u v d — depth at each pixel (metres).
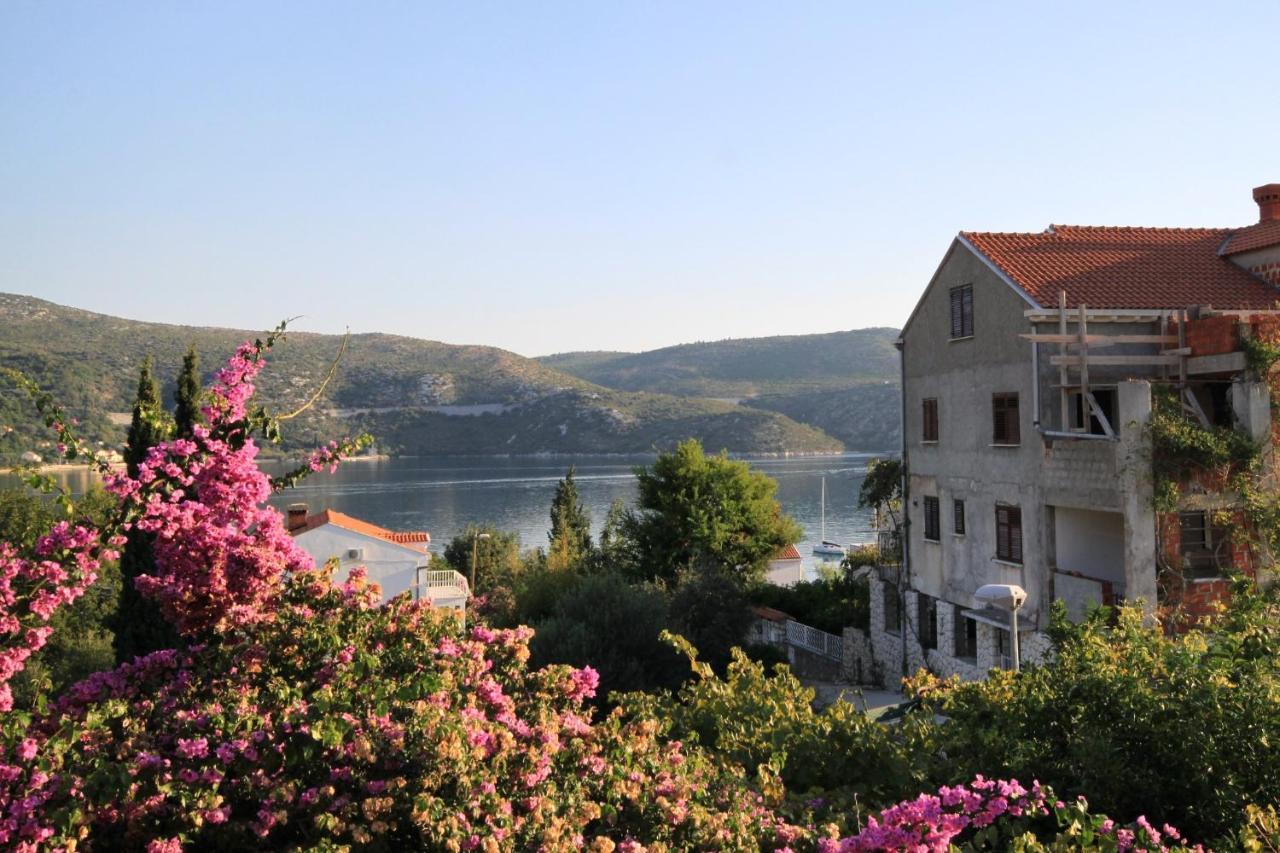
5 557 7.79
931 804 6.86
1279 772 8.26
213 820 6.58
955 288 30.91
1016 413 27.59
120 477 8.59
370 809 6.64
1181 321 24.36
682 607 42.56
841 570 49.97
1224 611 12.45
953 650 31.17
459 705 8.02
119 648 29.41
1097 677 9.36
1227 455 21.91
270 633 8.75
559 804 7.24
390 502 168.50
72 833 6.32
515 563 72.94
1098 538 27.25
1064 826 8.17
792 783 9.91
